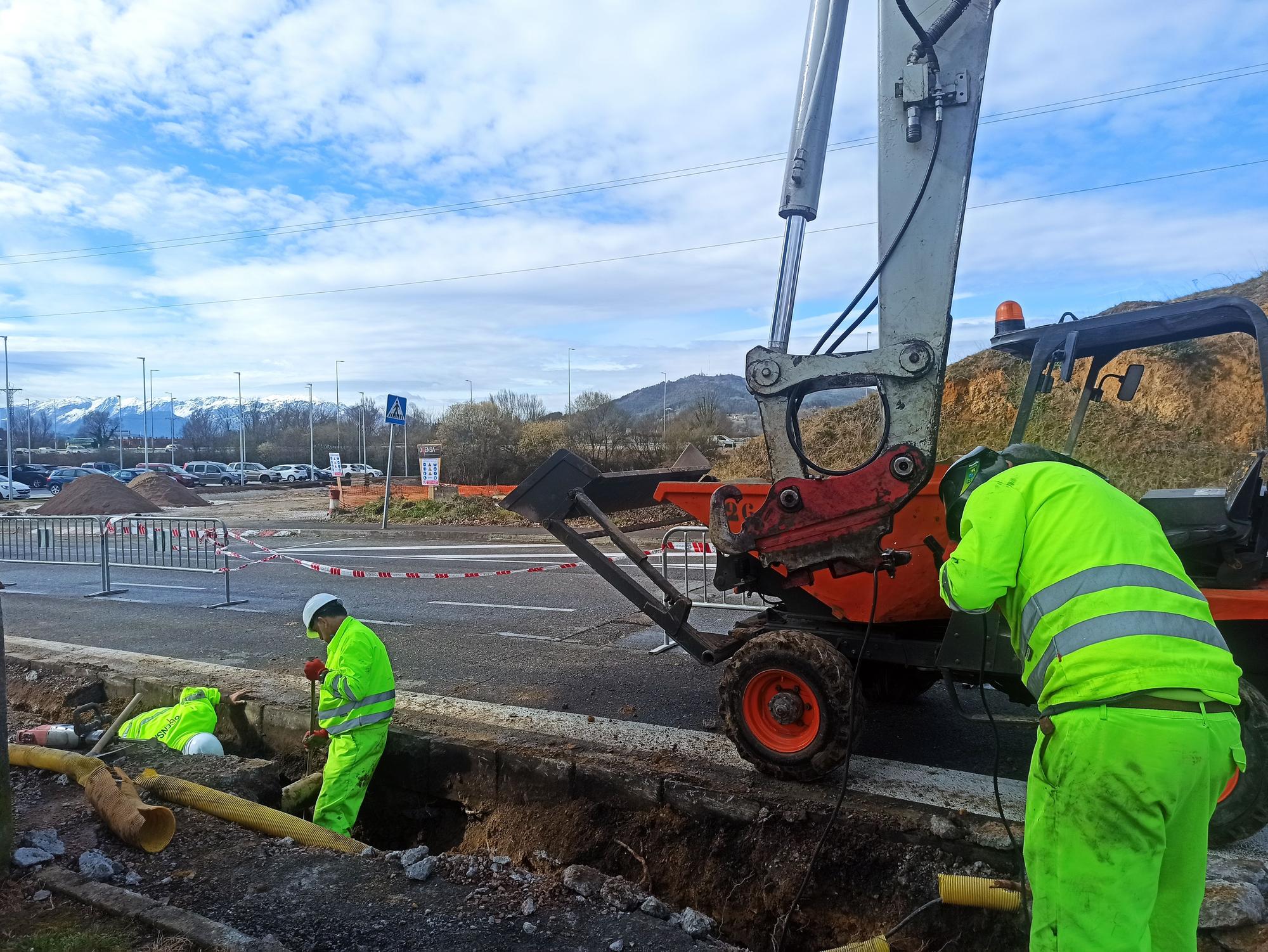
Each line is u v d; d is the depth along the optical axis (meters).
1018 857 3.65
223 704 5.99
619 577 4.97
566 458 5.02
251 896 3.31
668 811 4.45
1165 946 2.39
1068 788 2.29
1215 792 2.33
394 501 22.62
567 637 8.17
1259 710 3.59
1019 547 2.56
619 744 5.06
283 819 4.00
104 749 4.98
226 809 4.07
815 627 5.06
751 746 4.47
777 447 4.46
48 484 44.16
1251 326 4.24
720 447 26.91
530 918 3.22
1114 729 2.22
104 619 9.37
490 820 4.90
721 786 4.40
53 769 4.34
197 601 10.51
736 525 4.93
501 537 17.23
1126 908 2.23
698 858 4.29
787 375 4.36
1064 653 2.37
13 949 2.80
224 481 49.03
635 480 5.46
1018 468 2.72
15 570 13.67
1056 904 2.33
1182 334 4.40
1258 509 4.00
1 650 3.30
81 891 3.16
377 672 4.93
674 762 4.76
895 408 4.15
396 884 3.45
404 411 19.14
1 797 3.27
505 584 11.38
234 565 13.13
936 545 4.38
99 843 3.67
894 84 4.18
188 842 3.78
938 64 4.04
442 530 18.48
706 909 4.16
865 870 3.94
